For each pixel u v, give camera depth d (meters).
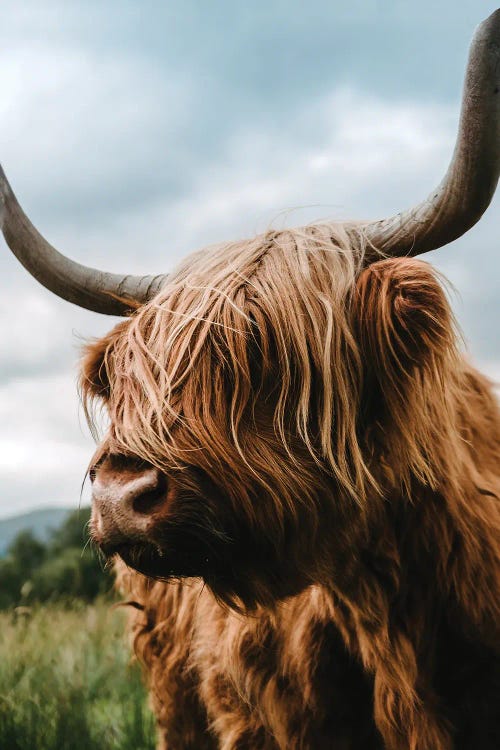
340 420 2.64
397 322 2.60
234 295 2.65
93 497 2.47
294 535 2.62
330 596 2.92
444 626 2.94
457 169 2.56
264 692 3.10
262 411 2.59
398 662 2.89
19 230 3.38
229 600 2.71
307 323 2.66
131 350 2.66
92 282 3.34
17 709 5.12
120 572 4.68
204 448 2.48
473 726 2.94
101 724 5.20
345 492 2.67
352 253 2.82
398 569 2.88
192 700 4.10
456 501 2.87
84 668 5.85
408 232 2.78
